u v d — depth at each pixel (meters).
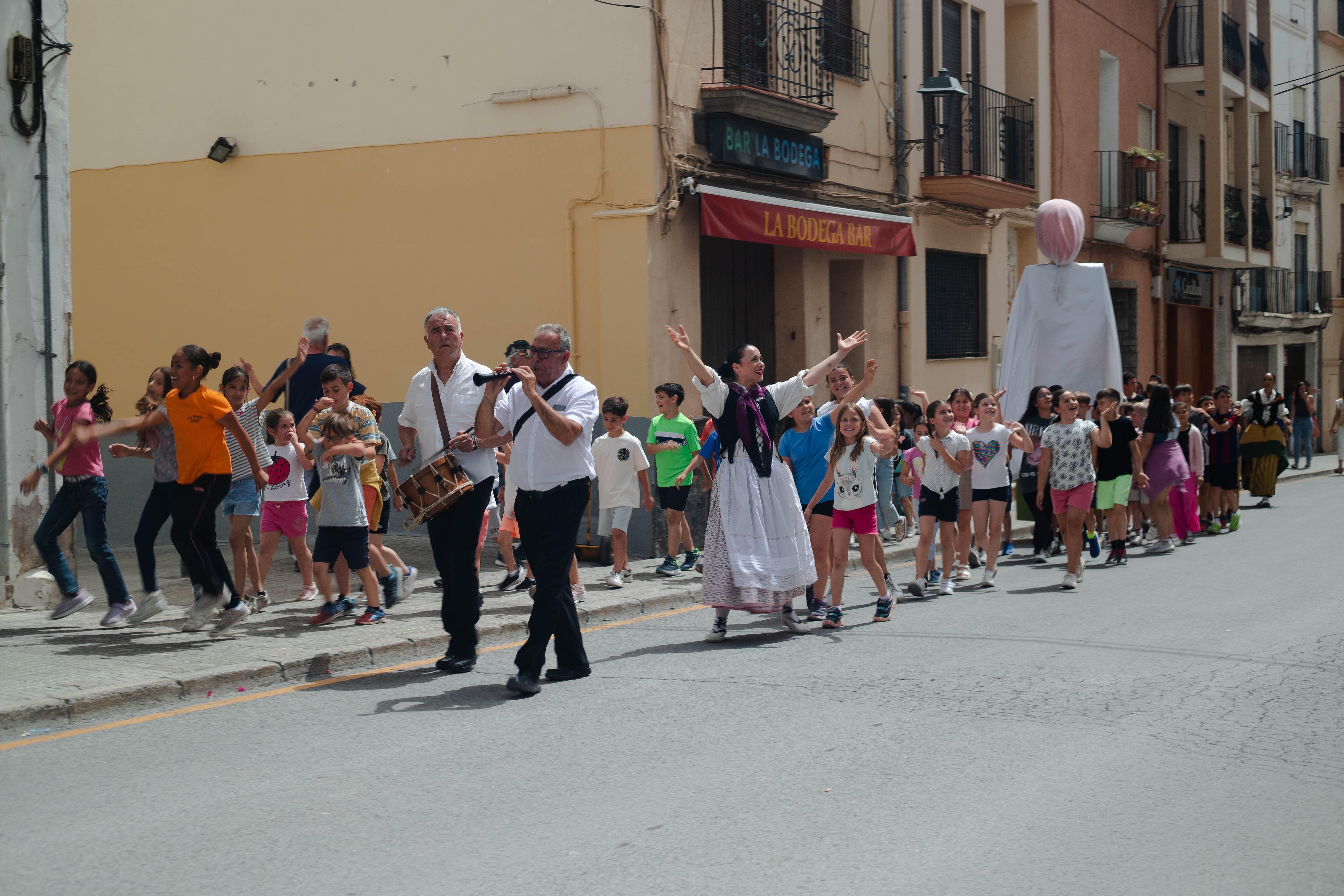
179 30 14.64
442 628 8.51
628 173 12.70
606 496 10.85
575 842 4.35
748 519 8.24
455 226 13.48
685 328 13.16
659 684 6.96
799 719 6.05
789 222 13.95
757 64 14.15
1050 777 5.05
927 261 18.20
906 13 17.33
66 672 6.91
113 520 14.79
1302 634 8.15
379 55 13.75
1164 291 27.09
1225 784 4.96
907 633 8.51
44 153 9.52
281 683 7.18
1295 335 34.00
